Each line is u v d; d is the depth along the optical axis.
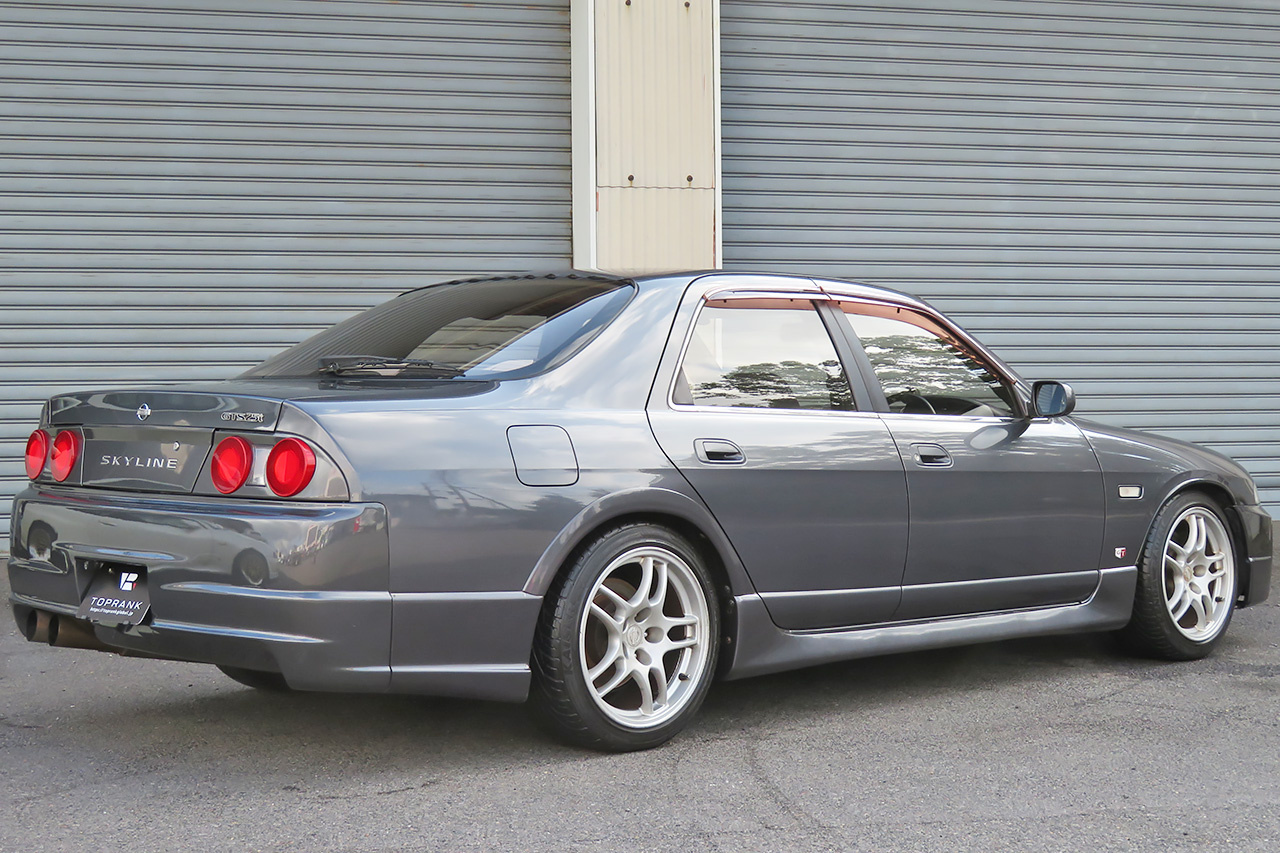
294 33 7.88
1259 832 2.74
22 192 7.58
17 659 4.54
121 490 3.15
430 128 8.08
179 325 7.80
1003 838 2.69
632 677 3.32
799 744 3.42
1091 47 9.02
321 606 2.82
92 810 2.86
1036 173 8.98
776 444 3.57
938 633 3.94
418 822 2.77
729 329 3.67
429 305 3.89
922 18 8.74
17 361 7.60
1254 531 4.79
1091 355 9.12
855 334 3.96
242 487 2.93
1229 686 4.17
